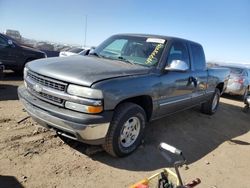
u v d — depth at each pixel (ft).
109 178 12.23
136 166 13.58
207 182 13.29
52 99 12.75
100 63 14.74
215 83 24.20
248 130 23.91
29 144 14.02
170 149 8.64
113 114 12.93
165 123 20.84
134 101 15.02
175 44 17.61
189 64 19.27
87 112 11.94
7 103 20.90
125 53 17.06
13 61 35.37
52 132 15.61
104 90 12.07
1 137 14.35
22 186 10.76
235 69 42.55
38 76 13.33
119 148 13.51
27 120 17.03
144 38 17.69
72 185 11.32
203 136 19.79
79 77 12.27
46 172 11.91
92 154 13.93
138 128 14.53
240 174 14.75
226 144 19.01
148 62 16.02
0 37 34.32
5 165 11.94
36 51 37.81
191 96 19.75
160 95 15.62
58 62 14.29
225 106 33.71
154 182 11.85
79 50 58.80
